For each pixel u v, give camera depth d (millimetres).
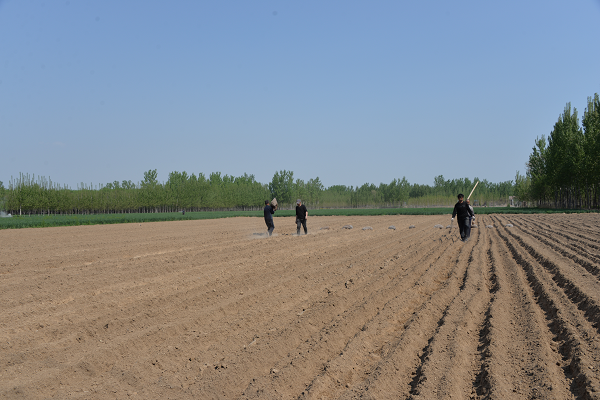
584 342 6121
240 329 7461
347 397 4840
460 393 4945
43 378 5461
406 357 6051
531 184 87625
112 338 6992
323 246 18656
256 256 15539
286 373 5488
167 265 13586
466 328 7195
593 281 9820
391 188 127250
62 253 17000
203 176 103688
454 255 15539
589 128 66062
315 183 126875
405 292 9633
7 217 51281
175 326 7410
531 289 10055
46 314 8266
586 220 35875
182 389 5246
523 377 5238
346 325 7449
